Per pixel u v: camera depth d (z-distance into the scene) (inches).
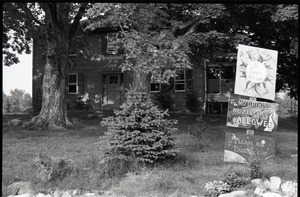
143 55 444.5
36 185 238.1
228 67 861.2
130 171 268.7
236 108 294.0
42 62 1000.9
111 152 281.4
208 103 880.3
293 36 590.6
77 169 263.6
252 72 288.8
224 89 872.3
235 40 561.6
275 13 518.9
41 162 252.2
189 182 245.8
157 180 244.2
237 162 296.4
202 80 870.4
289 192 226.5
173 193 226.1
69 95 986.7
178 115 793.6
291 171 279.7
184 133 498.9
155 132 291.1
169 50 443.5
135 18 458.6
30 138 453.4
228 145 286.5
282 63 696.4
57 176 248.1
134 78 524.4
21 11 672.4
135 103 297.6
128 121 288.5
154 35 481.7
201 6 487.2
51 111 591.8
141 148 278.1
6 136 468.8
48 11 586.6
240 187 234.4
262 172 256.5
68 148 374.0
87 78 968.9
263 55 288.7
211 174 266.1
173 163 296.0
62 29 605.9
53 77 604.1
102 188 235.9
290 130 628.7
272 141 283.4
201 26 589.9
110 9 433.1
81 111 896.3
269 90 287.7
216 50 628.1
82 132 526.9
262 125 290.7
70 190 232.1
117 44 479.8
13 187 235.8
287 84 779.4
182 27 520.4
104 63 948.6
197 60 676.1
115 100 949.2
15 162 299.0
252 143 284.7
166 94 897.5
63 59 620.1
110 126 291.7
